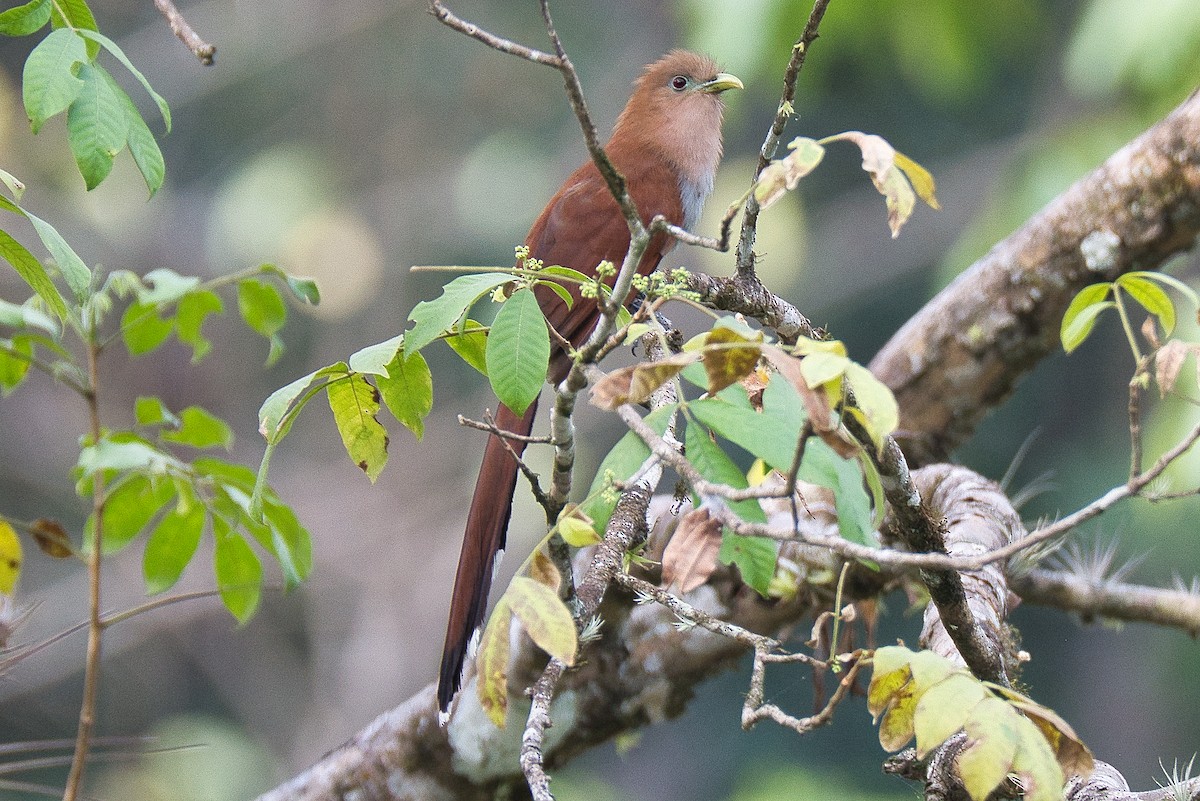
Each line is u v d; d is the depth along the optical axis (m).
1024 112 19.06
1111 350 19.22
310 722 17.88
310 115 20.61
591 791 15.03
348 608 18.62
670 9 19.48
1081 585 7.25
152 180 4.48
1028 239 8.06
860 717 17.62
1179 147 7.51
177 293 4.98
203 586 17.62
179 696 18.41
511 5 20.64
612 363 12.78
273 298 5.61
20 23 4.65
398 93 20.56
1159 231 7.70
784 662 4.09
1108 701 19.31
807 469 3.97
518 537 16.25
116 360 19.16
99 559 4.61
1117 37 10.81
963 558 3.37
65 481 18.44
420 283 19.72
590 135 3.73
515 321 4.21
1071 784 4.32
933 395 8.48
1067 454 18.97
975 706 3.49
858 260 19.58
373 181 20.41
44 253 17.44
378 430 5.05
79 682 17.58
